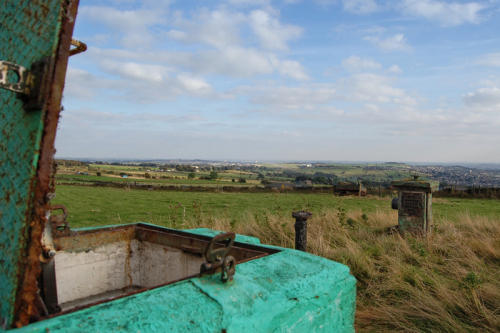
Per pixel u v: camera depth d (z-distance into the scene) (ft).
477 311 11.71
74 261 6.90
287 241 23.36
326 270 5.58
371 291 14.29
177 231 7.26
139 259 7.97
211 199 76.48
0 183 3.29
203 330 3.39
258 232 25.45
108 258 7.52
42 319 3.10
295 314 4.50
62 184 131.44
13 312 2.89
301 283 4.92
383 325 11.59
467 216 32.63
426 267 16.87
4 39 3.58
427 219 25.13
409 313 11.96
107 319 3.18
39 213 2.99
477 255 19.90
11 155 3.20
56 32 3.06
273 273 5.02
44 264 4.65
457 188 90.94
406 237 22.39
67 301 6.79
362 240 24.18
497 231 25.38
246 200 73.36
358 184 96.12
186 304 3.68
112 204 62.34
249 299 4.11
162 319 3.33
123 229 7.82
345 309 5.73
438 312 11.64
